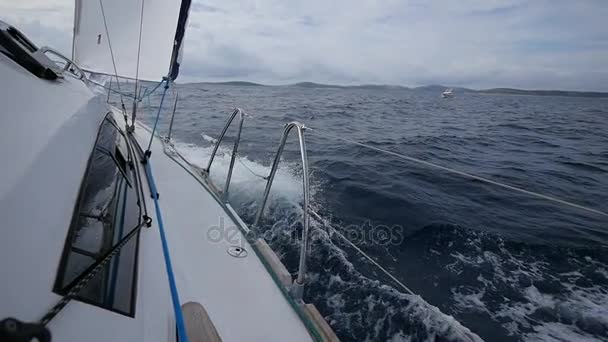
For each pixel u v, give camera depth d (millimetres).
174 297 1123
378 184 5496
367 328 2375
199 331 1130
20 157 768
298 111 16656
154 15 2906
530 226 4445
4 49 1135
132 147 2742
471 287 3043
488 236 4035
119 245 1030
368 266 3109
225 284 1511
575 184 6848
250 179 5094
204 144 7375
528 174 7410
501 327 2590
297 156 6996
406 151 8867
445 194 5434
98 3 2982
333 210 4344
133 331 854
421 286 2975
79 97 1531
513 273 3314
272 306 1426
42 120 977
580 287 3143
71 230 832
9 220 635
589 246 3943
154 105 10352
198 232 1898
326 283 2809
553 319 2711
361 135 11023
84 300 794
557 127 17188
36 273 637
